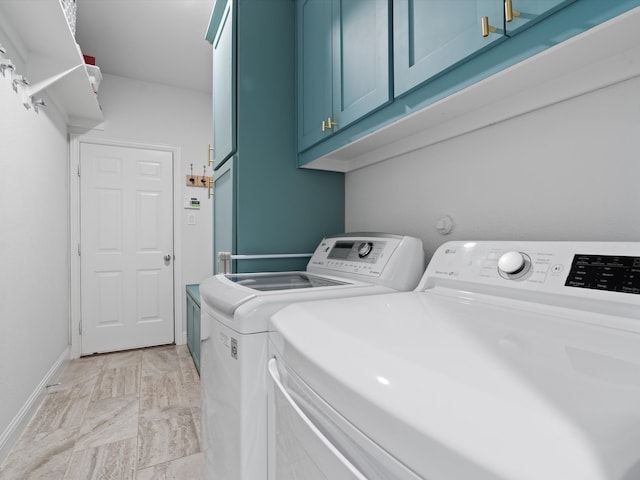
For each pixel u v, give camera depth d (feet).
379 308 2.35
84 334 9.75
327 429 1.58
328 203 5.88
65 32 5.86
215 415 3.36
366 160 5.20
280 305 2.81
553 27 2.10
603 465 0.78
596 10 1.91
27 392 6.18
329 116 4.46
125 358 9.52
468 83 2.67
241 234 5.22
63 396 7.12
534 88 2.93
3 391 5.19
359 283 3.64
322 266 4.69
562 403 1.01
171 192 10.96
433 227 4.25
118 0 7.14
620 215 2.56
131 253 10.40
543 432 0.90
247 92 5.32
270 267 5.38
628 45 2.22
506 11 2.23
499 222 3.46
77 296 9.60
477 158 3.69
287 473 2.10
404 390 1.22
